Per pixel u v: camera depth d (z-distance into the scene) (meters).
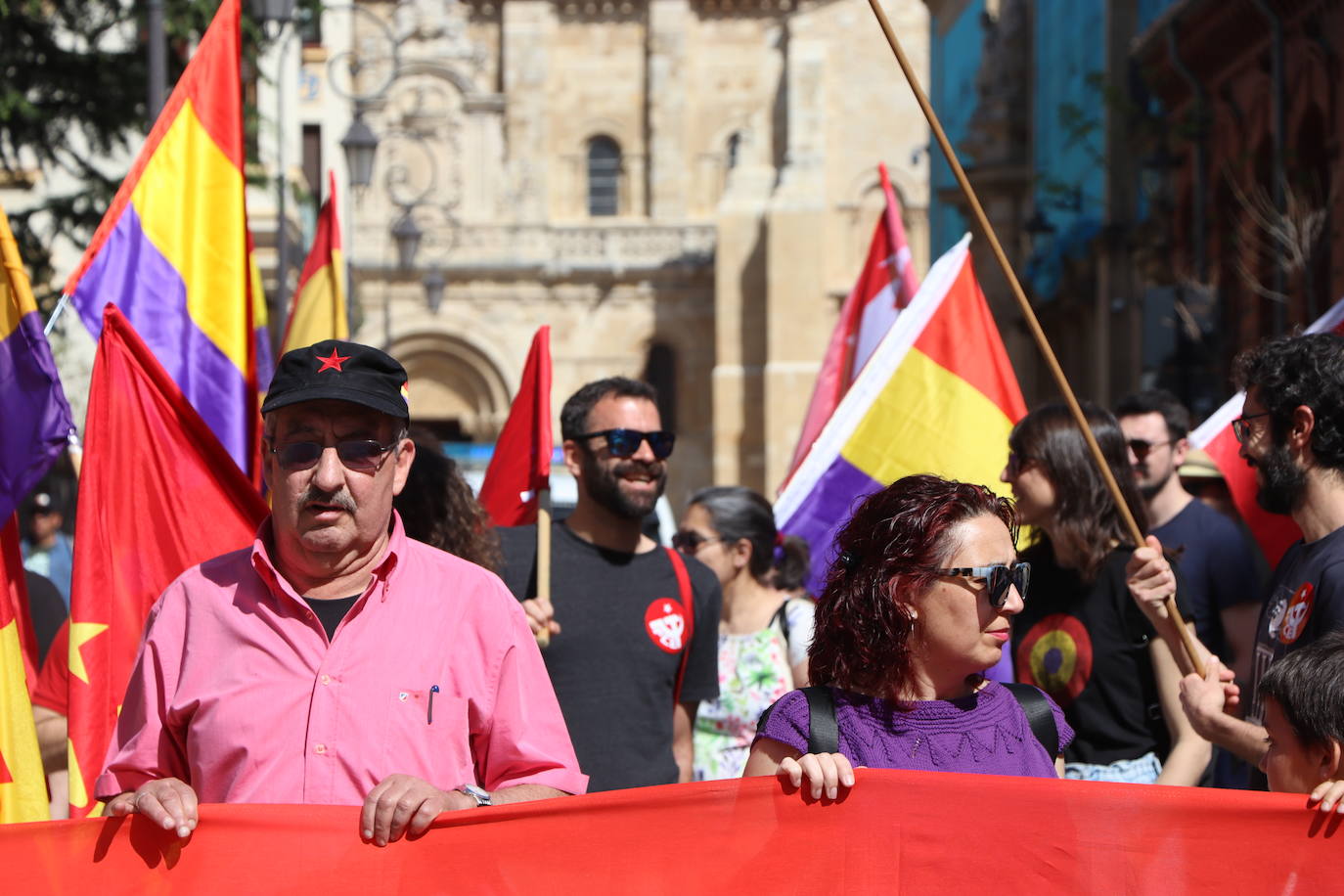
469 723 3.37
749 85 53.34
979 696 3.34
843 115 50.69
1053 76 30.73
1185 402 15.93
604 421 5.04
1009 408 6.01
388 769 3.27
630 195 52.97
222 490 4.58
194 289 5.29
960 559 3.21
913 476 3.33
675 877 3.20
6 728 4.20
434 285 30.42
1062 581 4.59
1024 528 5.20
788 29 49.50
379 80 50.25
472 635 3.40
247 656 3.32
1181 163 19.92
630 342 50.72
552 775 3.36
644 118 52.97
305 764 3.25
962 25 39.47
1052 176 30.08
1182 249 21.36
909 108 50.62
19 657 4.28
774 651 5.88
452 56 50.44
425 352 50.31
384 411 3.31
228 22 5.39
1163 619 4.12
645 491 5.06
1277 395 4.06
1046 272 27.98
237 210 5.35
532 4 51.75
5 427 4.58
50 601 6.46
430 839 3.21
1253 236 18.42
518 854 3.21
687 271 50.66
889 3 50.78
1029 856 3.16
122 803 3.20
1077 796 3.15
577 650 4.91
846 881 3.18
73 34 14.02
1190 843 3.14
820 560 6.11
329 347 3.34
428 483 4.62
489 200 50.56
